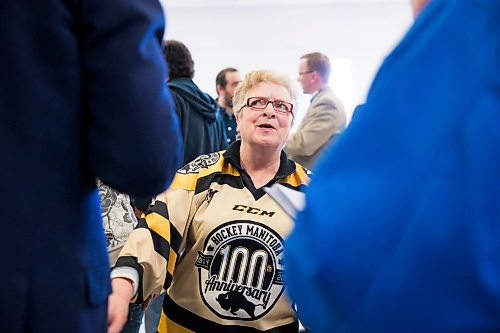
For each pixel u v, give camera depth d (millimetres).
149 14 698
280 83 1504
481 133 440
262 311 1361
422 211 438
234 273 1368
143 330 2590
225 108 3533
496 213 430
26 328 690
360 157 479
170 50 2625
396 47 521
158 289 1316
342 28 6832
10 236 674
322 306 476
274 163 1484
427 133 457
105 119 697
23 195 678
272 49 6977
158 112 704
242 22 7004
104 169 729
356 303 450
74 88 699
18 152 676
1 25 667
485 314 422
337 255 454
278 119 1461
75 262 718
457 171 439
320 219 470
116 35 678
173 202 1381
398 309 436
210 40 7059
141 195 757
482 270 422
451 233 429
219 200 1421
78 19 687
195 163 1479
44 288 691
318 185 493
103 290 770
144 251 1289
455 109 454
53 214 698
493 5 467
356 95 6762
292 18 6902
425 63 481
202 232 1390
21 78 672
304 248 480
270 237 1369
